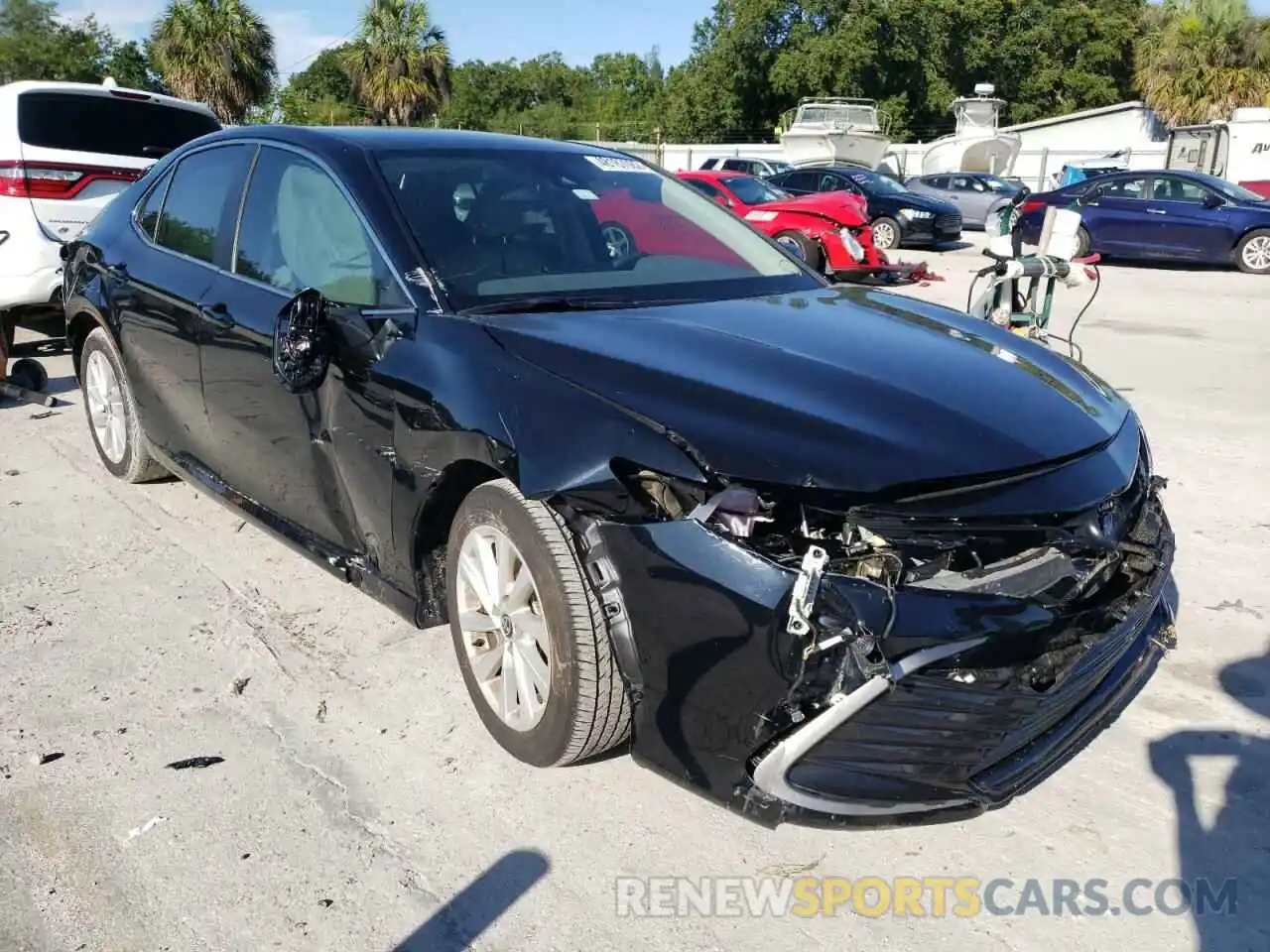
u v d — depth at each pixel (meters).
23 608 3.74
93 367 4.98
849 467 2.29
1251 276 14.64
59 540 4.34
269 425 3.52
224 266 3.86
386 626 3.63
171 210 4.36
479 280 3.13
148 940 2.25
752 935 2.28
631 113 74.75
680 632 2.29
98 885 2.41
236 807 2.67
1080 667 2.40
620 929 2.29
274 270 3.60
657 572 2.30
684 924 2.31
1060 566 2.35
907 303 3.62
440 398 2.75
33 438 5.77
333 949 2.23
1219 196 15.13
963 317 3.52
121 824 2.61
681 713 2.34
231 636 3.55
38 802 2.68
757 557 2.20
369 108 39.38
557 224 3.50
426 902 2.36
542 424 2.51
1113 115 39.94
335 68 61.19
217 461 4.01
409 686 3.25
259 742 2.95
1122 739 3.00
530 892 2.40
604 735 2.61
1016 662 2.25
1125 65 52.69
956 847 2.56
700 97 50.59
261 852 2.52
